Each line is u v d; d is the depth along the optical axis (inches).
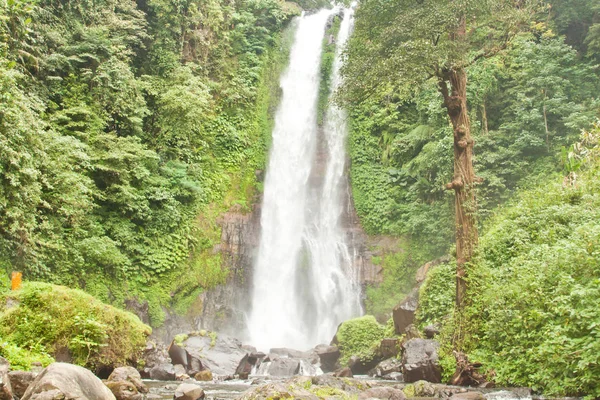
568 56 794.8
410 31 450.0
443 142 788.6
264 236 905.5
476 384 381.4
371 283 848.9
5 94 506.0
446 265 550.9
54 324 420.2
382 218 901.2
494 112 870.4
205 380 484.7
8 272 518.3
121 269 692.1
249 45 1068.5
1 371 251.6
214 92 977.5
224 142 938.1
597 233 374.3
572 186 551.2
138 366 471.2
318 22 1190.3
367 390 332.2
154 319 707.4
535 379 338.6
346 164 987.9
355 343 618.2
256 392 285.1
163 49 912.9
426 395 348.5
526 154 786.8
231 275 831.7
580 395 305.4
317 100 1084.5
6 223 520.4
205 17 997.8
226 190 897.5
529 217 528.4
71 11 784.9
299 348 781.3
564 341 325.1
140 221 767.1
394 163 951.0
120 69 768.3
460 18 457.4
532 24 856.3
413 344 437.7
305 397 279.9
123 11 872.9
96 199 728.3
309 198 982.4
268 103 1050.7
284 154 1016.9
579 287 326.0
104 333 437.7
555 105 766.5
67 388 220.8
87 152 697.6
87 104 747.4
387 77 443.5
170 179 809.5
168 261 755.4
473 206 441.7
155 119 853.2
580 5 895.7
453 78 458.0
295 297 872.3
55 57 706.2
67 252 616.4
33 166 537.6
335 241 912.9
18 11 611.5
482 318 422.6
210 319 776.3
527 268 408.5
